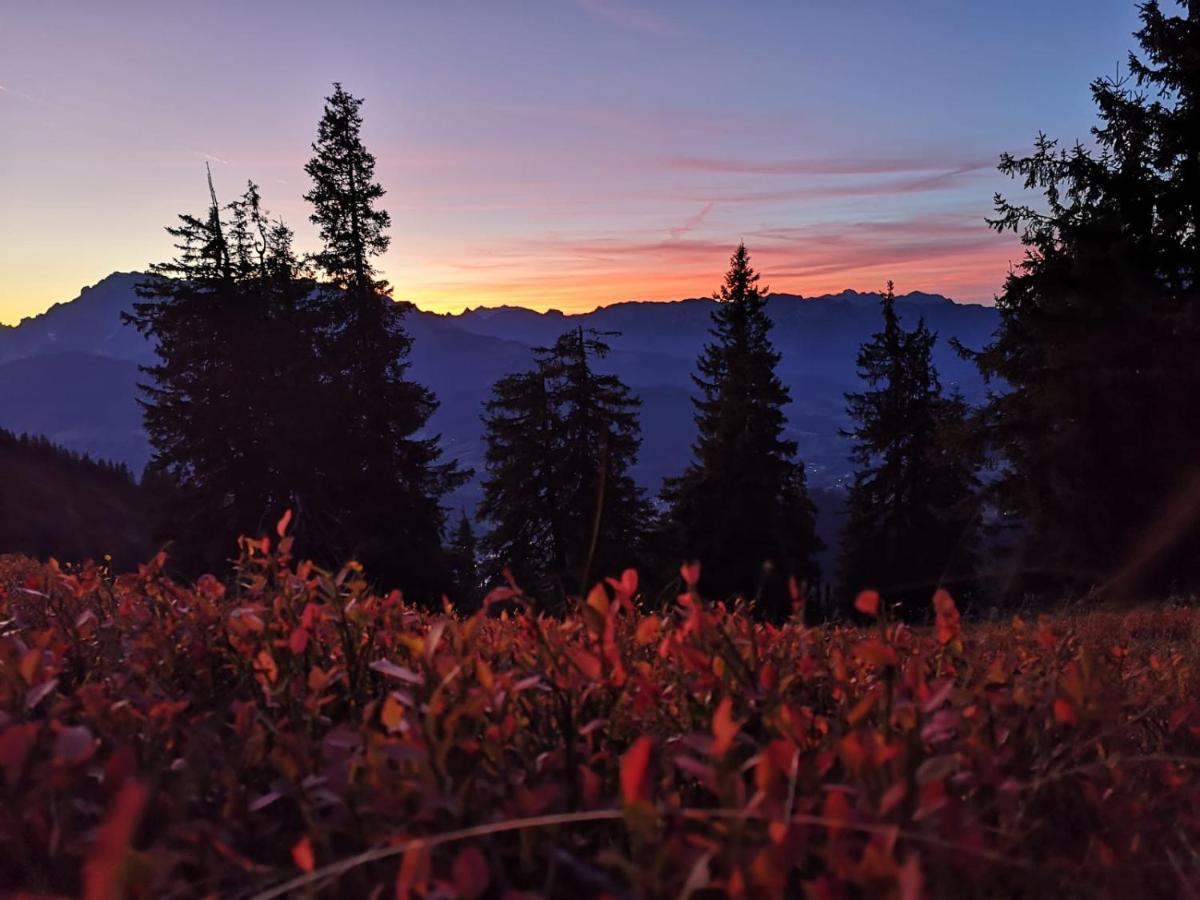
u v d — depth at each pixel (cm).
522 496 3869
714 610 236
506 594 190
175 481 3559
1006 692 183
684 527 3844
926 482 4772
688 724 178
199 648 219
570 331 3997
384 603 248
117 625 233
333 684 206
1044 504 2128
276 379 3488
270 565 249
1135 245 2147
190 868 139
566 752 158
